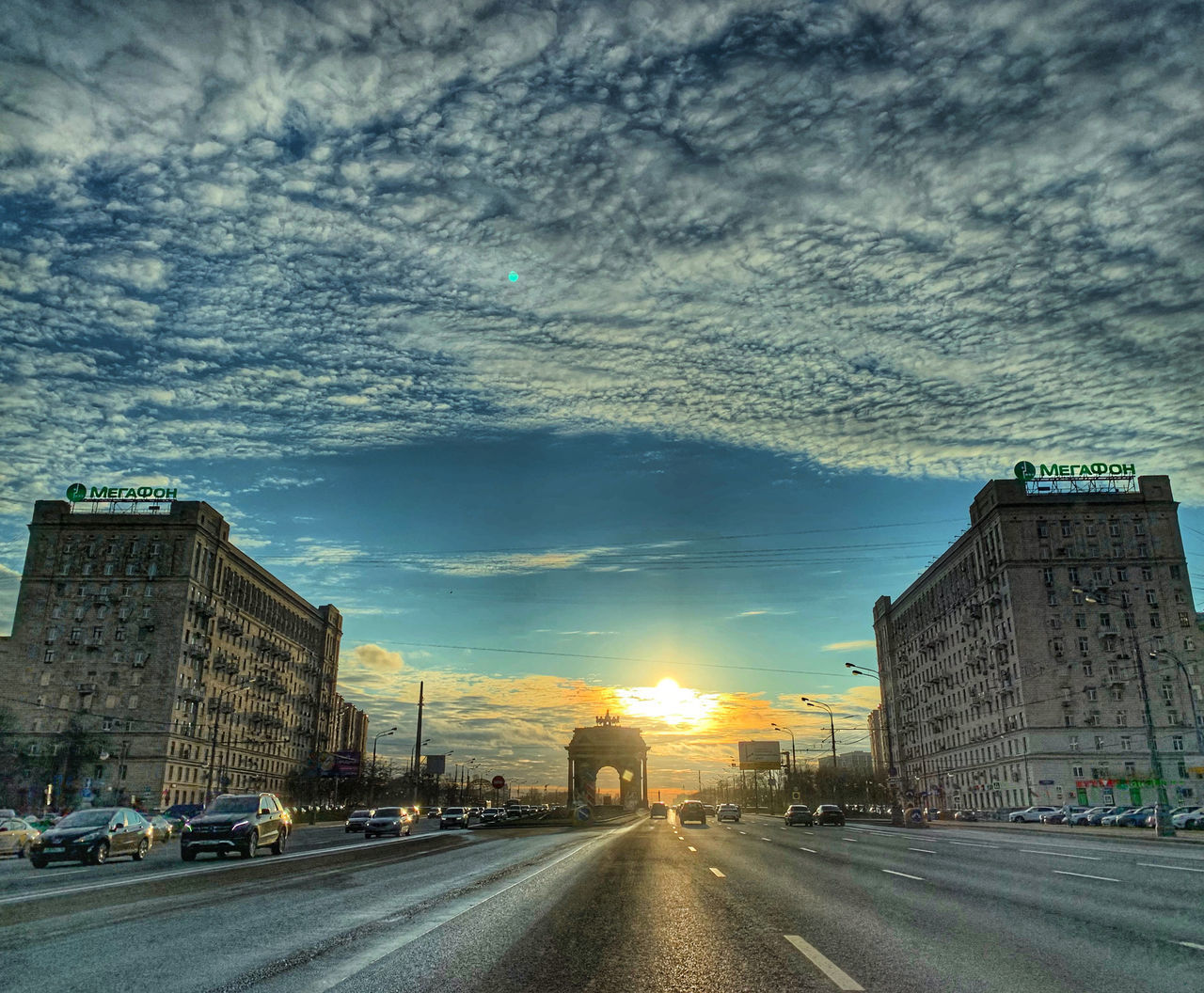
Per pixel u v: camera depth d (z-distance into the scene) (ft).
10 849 98.48
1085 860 65.82
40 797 286.46
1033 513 310.04
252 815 82.94
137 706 304.50
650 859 74.84
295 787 400.67
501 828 192.85
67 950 29.37
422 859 77.77
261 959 27.55
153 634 311.47
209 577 335.88
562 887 50.75
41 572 318.86
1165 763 284.41
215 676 338.54
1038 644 297.94
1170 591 301.22
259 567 381.19
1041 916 35.53
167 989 23.27
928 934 31.53
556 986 23.65
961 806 353.31
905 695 441.68
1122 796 281.13
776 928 33.45
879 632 497.46
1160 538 305.94
